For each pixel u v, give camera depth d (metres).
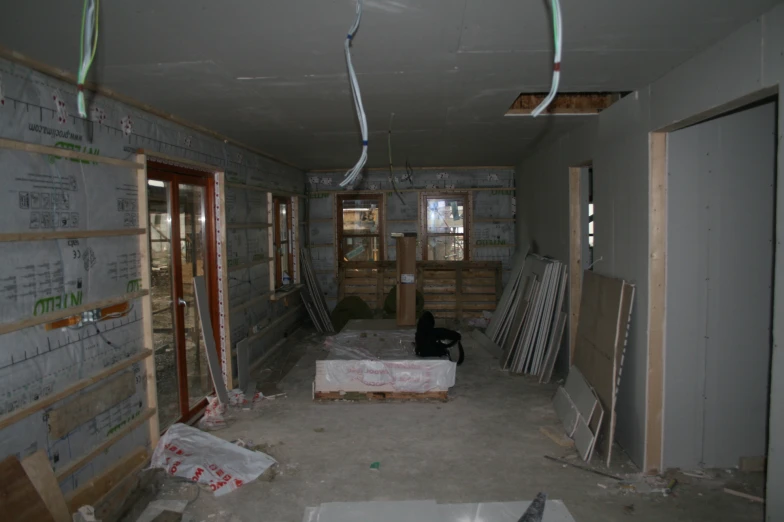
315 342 7.21
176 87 3.26
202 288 4.49
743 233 3.26
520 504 2.45
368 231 8.83
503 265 8.59
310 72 3.07
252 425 4.25
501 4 2.16
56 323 2.75
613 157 3.92
